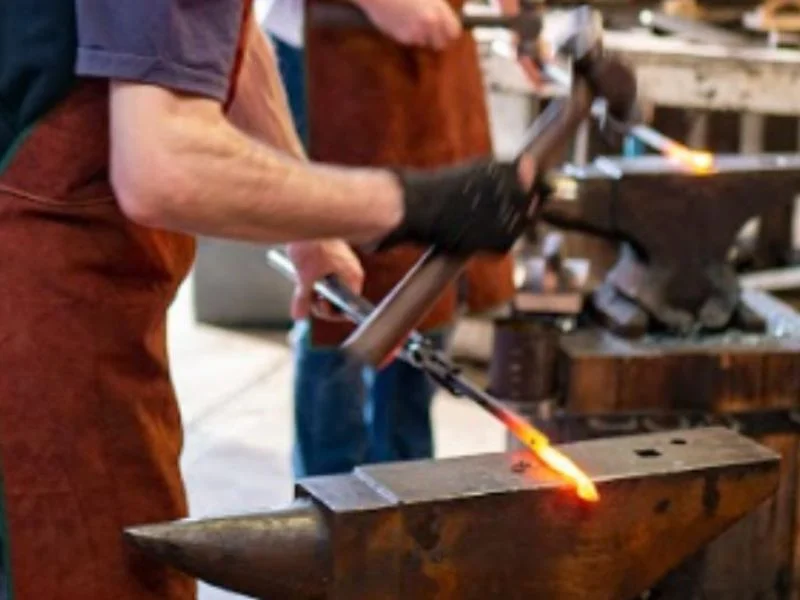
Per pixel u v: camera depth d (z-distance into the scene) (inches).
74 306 61.0
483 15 78.6
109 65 55.2
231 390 180.4
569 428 91.5
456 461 68.7
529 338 90.7
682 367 90.9
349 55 104.4
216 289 206.1
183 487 67.5
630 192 92.5
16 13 58.5
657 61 155.9
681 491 69.0
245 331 205.2
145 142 54.9
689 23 169.8
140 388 63.5
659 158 97.4
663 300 95.0
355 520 62.0
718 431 74.8
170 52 55.1
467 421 168.4
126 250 61.8
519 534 65.6
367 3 94.8
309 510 63.6
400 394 120.4
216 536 61.6
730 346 92.3
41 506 61.5
